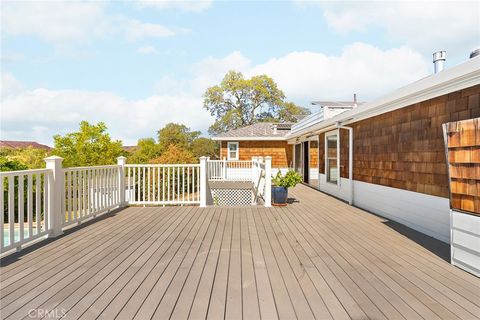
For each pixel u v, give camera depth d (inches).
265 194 293.1
